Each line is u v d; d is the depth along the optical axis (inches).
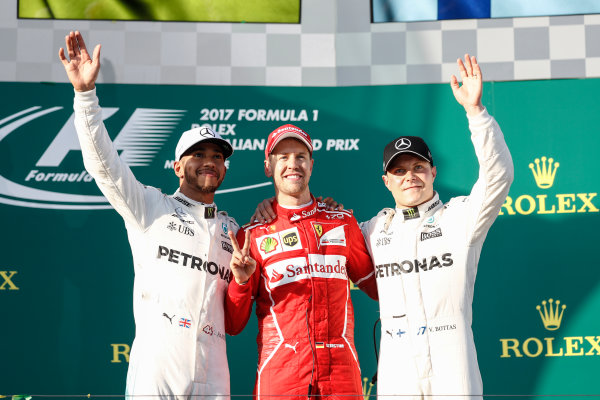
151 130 429.1
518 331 412.5
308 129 432.1
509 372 409.7
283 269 325.1
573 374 408.2
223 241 331.3
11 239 416.2
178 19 436.8
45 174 421.4
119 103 429.7
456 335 311.1
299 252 327.0
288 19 439.2
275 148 340.5
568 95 427.8
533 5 435.2
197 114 431.2
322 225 334.6
